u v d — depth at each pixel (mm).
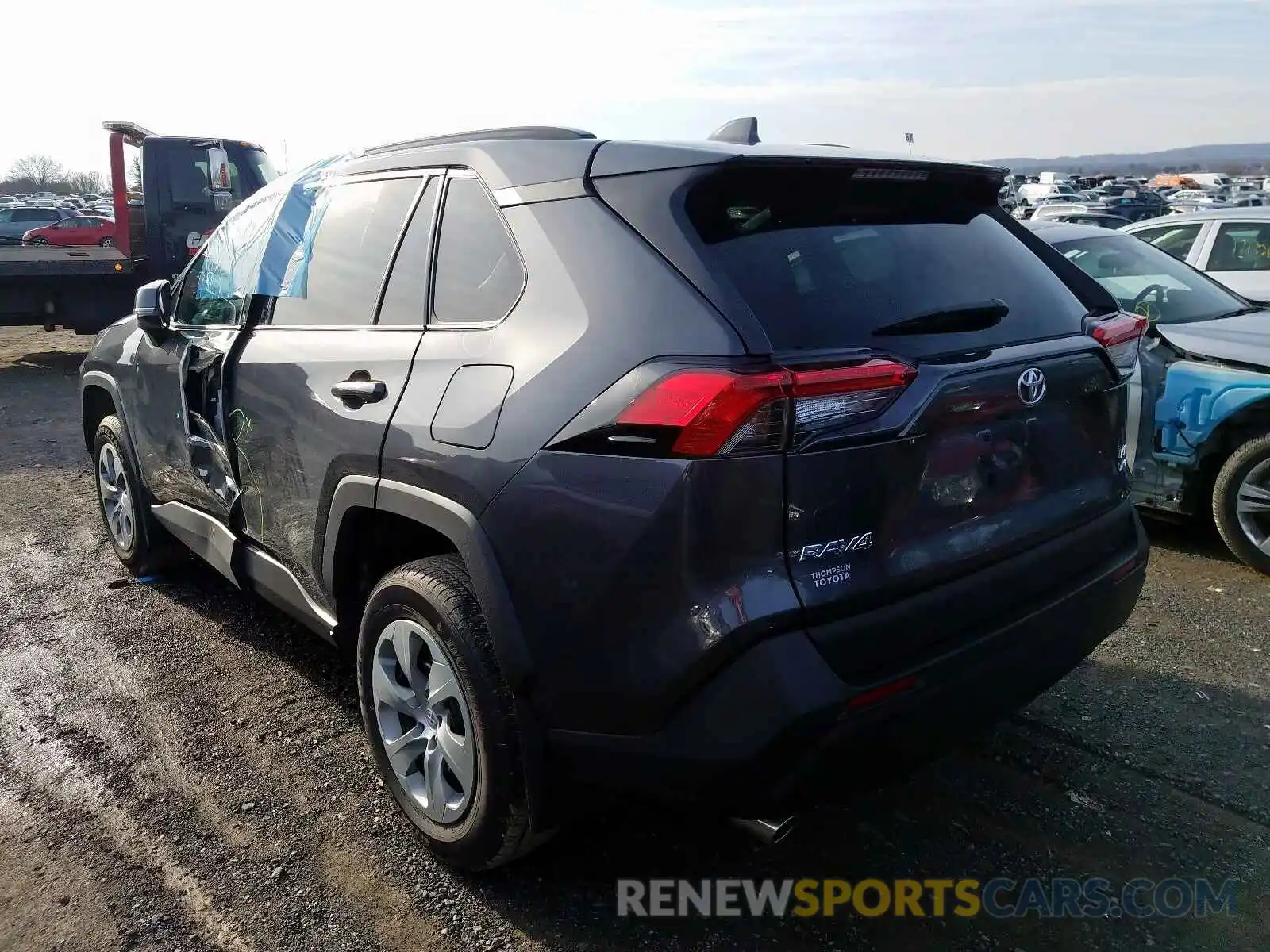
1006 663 2295
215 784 3059
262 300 3412
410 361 2652
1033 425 2449
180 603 4469
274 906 2527
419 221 2846
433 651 2545
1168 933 2414
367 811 2920
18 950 2389
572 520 2152
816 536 2018
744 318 2033
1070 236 6109
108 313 11805
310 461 2965
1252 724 3389
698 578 1997
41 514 5836
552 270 2357
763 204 2307
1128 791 2996
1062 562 2535
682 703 2055
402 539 2869
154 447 4172
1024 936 2406
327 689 3662
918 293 2355
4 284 11195
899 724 2092
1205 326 5082
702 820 2252
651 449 2035
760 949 2371
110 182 11742
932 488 2197
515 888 2594
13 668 3848
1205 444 4816
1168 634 4129
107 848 2760
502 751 2361
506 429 2289
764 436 1952
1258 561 4750
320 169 3439
